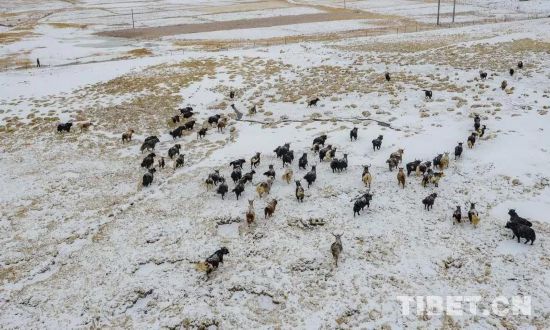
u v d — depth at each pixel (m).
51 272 20.09
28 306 18.05
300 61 50.53
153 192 26.55
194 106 41.03
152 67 51.16
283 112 38.72
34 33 86.25
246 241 20.94
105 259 20.47
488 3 112.62
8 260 20.80
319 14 105.12
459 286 17.47
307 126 35.03
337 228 21.36
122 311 17.53
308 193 24.59
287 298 17.52
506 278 17.62
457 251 19.28
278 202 23.94
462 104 35.50
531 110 32.88
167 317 17.03
